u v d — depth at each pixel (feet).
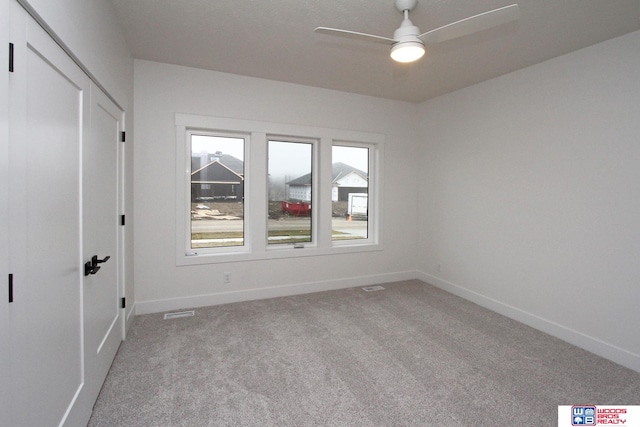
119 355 7.73
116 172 7.71
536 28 7.66
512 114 10.46
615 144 7.88
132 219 9.73
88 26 5.43
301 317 10.26
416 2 6.79
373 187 14.34
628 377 7.14
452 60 9.67
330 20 7.67
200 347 8.21
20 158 3.46
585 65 8.50
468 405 6.13
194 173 11.28
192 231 11.34
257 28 8.08
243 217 12.01
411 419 5.74
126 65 8.71
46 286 4.07
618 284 7.84
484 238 11.52
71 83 4.86
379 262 14.25
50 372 4.17
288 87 12.05
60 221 4.48
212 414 5.80
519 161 10.25
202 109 10.81
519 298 10.25
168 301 10.63
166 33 8.34
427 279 14.33
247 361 7.59
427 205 14.28
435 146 13.76
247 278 11.77
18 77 3.39
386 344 8.54
